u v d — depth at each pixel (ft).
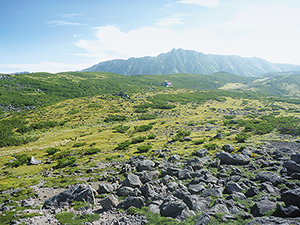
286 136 146.10
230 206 42.45
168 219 39.91
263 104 463.83
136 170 90.89
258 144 117.39
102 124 313.94
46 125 299.17
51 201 55.31
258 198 44.80
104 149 163.84
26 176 106.93
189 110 407.64
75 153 155.43
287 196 37.52
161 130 240.94
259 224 31.71
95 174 90.84
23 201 58.13
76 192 59.62
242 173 67.31
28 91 640.99
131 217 43.42
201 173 72.23
